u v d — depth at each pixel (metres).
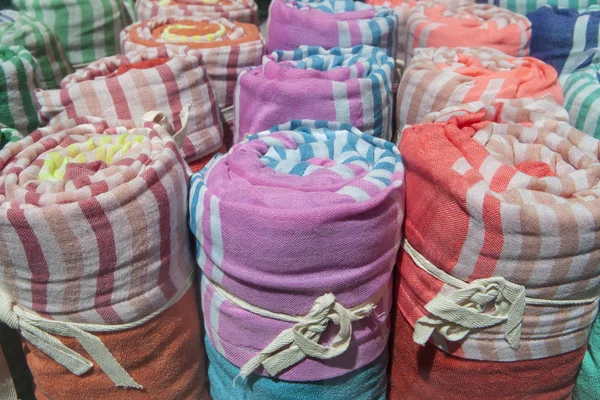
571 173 0.76
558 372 0.81
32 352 0.81
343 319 0.72
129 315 0.75
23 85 1.12
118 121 0.90
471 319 0.74
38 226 0.66
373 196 0.71
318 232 0.67
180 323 0.84
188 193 0.81
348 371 0.78
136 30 1.33
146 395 0.82
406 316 0.84
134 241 0.71
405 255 0.84
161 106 1.01
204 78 1.07
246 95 1.04
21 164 0.78
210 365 0.89
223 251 0.72
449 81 1.04
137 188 0.70
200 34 1.31
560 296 0.74
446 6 1.45
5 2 1.62
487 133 0.89
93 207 0.67
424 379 0.84
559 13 1.36
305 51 1.19
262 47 1.25
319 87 0.97
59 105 0.99
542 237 0.68
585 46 1.29
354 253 0.70
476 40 1.27
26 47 1.31
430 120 0.94
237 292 0.74
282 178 0.75
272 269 0.70
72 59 1.52
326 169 0.79
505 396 0.81
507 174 0.76
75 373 0.78
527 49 1.32
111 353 0.77
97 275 0.71
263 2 2.04
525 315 0.75
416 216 0.79
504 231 0.69
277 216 0.67
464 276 0.74
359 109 0.99
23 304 0.74
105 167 0.78
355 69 1.05
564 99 1.15
